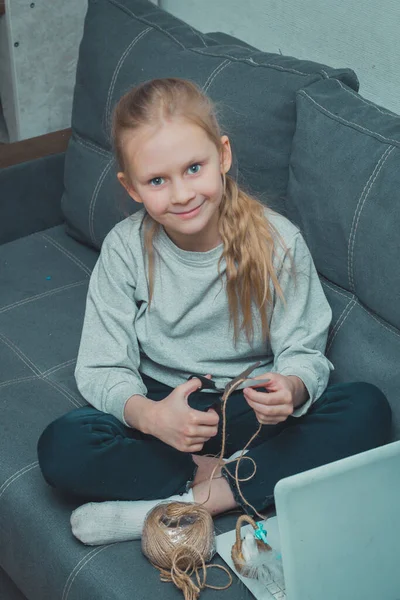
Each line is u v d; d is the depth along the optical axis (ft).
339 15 6.32
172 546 3.93
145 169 4.36
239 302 4.73
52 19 7.80
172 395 4.33
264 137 5.28
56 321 5.90
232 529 4.31
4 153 6.92
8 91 8.06
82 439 4.30
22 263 6.49
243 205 4.70
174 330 4.83
